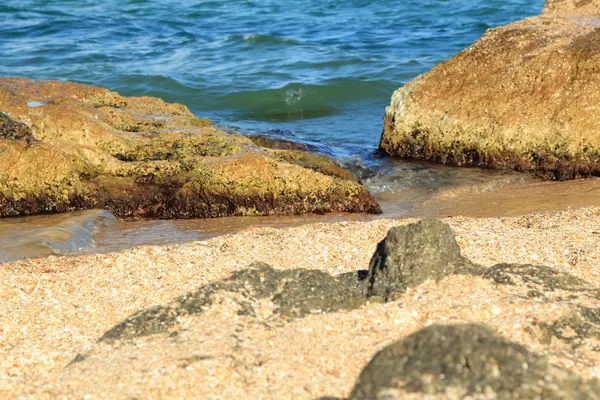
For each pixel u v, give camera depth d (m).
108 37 27.47
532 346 4.98
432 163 13.88
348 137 16.34
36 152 11.44
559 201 11.07
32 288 7.15
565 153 12.68
